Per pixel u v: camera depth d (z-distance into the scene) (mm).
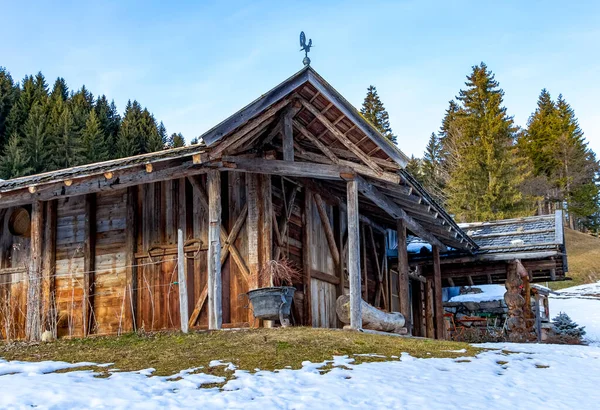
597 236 62062
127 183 11195
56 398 6141
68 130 48281
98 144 50312
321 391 6746
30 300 11398
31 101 52750
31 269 11695
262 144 11570
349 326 11078
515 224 18609
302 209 13258
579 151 60656
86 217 12703
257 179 11719
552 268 17250
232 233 11680
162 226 12266
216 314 10117
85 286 12438
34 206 11930
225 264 11688
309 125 11820
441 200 47406
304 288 12805
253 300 10547
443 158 53500
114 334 11445
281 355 8273
